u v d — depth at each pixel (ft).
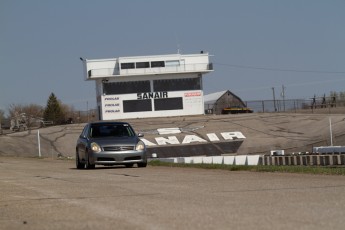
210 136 301.84
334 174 59.21
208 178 57.21
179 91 396.37
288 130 302.25
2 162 125.08
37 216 32.12
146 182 53.47
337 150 191.21
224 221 27.91
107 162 83.61
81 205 36.32
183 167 84.69
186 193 41.96
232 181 52.31
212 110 452.35
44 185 52.70
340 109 379.14
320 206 32.53
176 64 392.88
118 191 44.91
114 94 391.45
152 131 319.68
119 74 388.98
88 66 391.45
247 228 25.72
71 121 436.76
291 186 45.34
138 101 392.27
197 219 28.78
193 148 281.74
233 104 469.98
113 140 85.35
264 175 60.54
